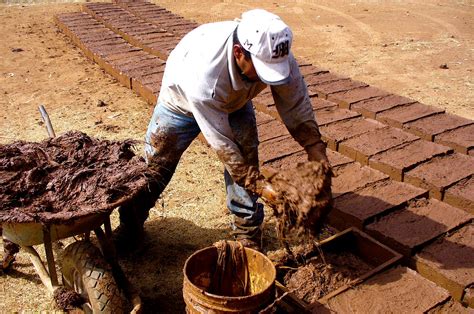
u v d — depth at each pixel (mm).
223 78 2867
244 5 14281
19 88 7965
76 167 3242
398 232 3863
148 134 3531
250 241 3770
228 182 3588
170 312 3572
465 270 3457
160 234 4438
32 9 13867
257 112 6176
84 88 7895
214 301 2684
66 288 3098
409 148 5113
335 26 11867
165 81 3303
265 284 3105
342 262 3846
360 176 4699
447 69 8852
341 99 6312
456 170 4703
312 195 2773
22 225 2889
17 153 3340
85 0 14859
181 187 5156
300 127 3275
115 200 2953
